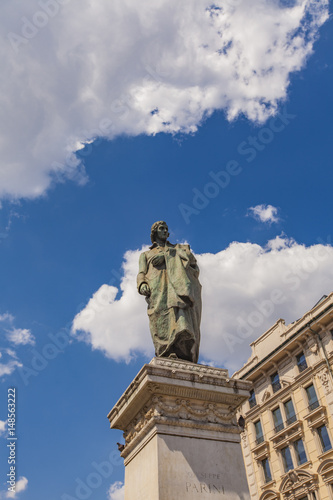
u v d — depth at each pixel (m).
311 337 27.39
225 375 7.13
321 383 25.64
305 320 28.44
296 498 24.88
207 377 6.74
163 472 5.70
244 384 6.96
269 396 29.94
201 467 5.97
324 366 25.73
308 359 27.30
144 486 6.00
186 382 6.55
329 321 26.50
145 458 6.20
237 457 6.30
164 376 6.47
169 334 7.53
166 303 7.82
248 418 30.92
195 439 6.22
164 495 5.51
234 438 6.47
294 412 27.12
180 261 8.20
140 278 8.26
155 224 8.98
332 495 22.75
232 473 6.11
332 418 24.23
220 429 6.46
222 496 5.82
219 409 6.73
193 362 7.49
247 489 6.04
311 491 23.86
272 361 30.08
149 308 8.01
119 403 7.21
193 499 5.63
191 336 7.48
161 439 6.02
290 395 27.72
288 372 28.72
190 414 6.45
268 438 28.58
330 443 24.11
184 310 7.75
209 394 6.66
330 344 26.05
